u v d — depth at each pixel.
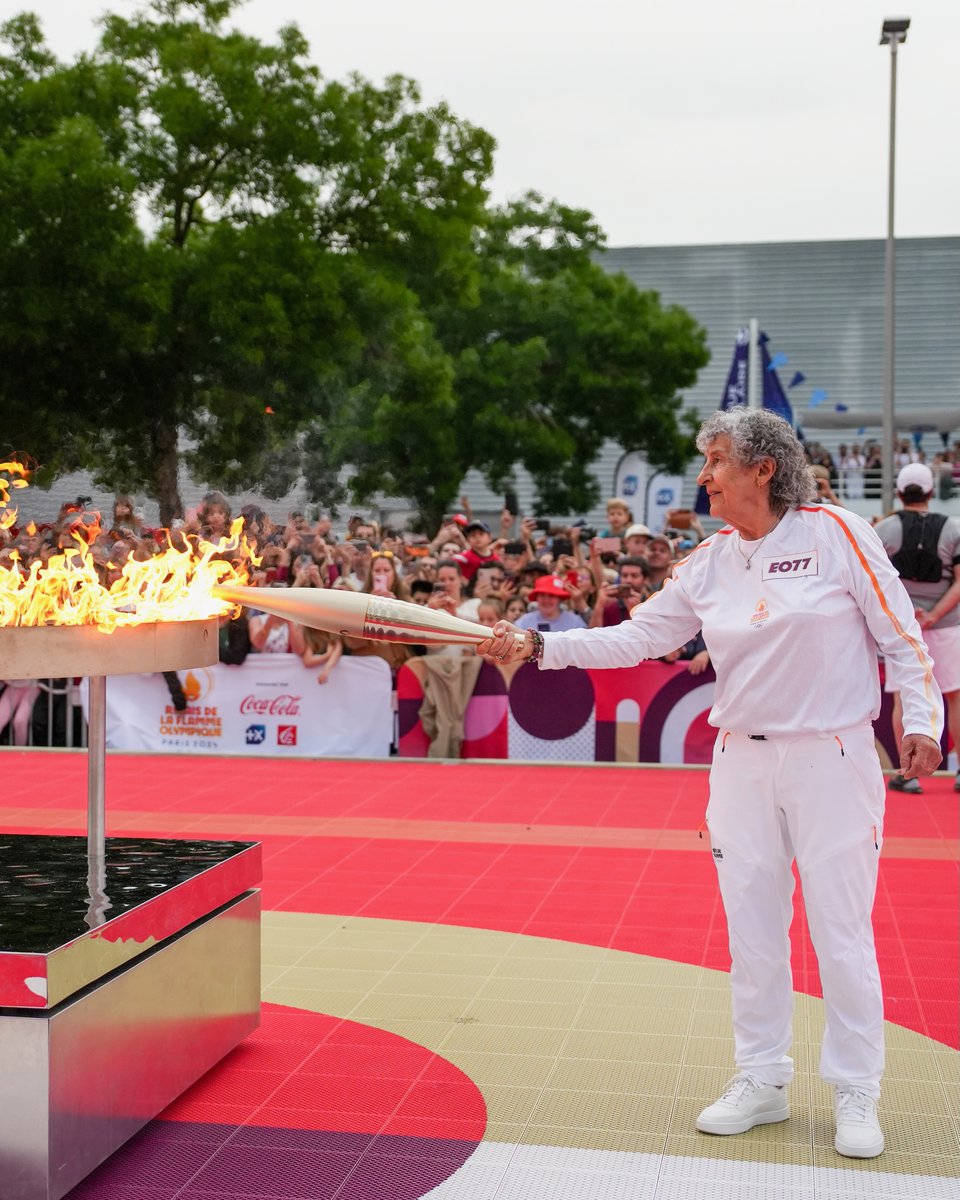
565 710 9.35
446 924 5.37
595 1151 3.31
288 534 10.60
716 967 4.81
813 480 3.43
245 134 18.50
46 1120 2.89
